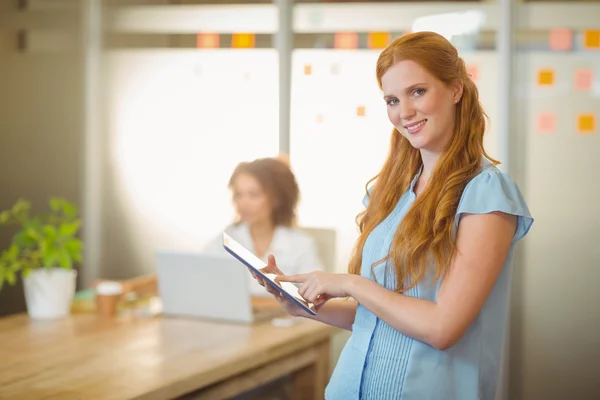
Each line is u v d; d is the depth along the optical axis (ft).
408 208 5.87
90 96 14.76
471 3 12.75
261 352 8.56
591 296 12.51
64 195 15.01
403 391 5.58
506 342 12.78
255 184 11.09
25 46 15.07
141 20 14.44
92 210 14.87
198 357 8.22
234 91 14.02
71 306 10.65
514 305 12.76
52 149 15.05
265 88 13.82
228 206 14.14
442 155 5.64
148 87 14.51
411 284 5.53
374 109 13.28
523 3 12.56
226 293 9.86
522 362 12.76
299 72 13.65
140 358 8.18
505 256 5.41
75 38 14.79
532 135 12.63
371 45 13.28
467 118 5.65
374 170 13.28
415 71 5.48
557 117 12.53
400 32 13.15
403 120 5.61
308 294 5.72
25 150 15.16
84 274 14.93
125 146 14.66
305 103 13.61
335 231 12.43
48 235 10.30
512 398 12.80
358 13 13.33
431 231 5.52
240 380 8.50
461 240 5.39
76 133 14.89
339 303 6.42
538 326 12.70
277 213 11.29
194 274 9.99
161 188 14.52
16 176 15.25
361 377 5.80
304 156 13.64
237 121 14.02
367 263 5.93
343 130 13.43
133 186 14.66
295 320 10.00
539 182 12.63
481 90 12.73
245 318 9.84
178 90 14.33
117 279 14.83
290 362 9.37
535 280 12.69
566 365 12.61
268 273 6.06
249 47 13.89
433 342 5.33
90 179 14.84
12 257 10.36
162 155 14.48
